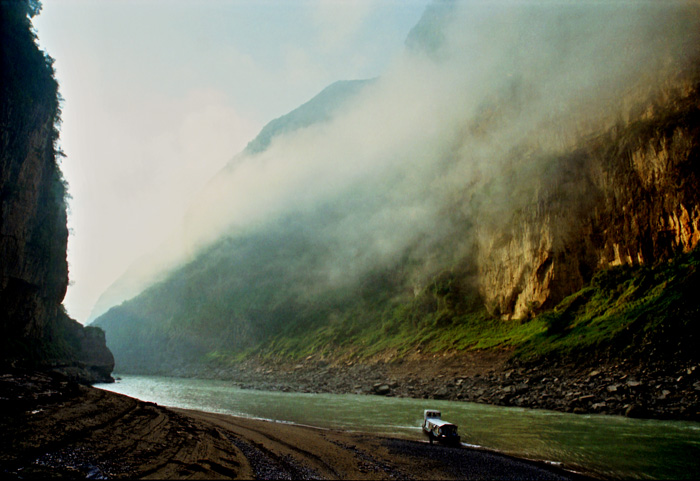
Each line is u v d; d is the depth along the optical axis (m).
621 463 24.42
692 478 21.81
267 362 123.81
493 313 82.12
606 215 68.31
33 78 70.25
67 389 28.19
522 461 25.64
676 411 35.84
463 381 59.12
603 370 47.19
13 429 18.53
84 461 17.16
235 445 27.16
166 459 19.75
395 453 27.98
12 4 65.56
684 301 48.38
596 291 63.22
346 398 61.12
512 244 81.56
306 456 26.08
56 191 91.56
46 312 89.56
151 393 72.81
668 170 60.12
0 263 67.50
